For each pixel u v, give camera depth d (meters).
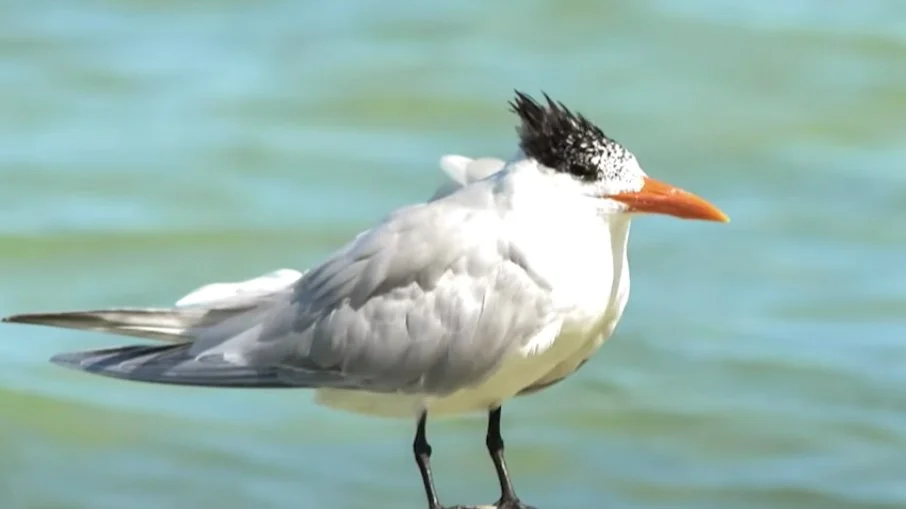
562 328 8.72
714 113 21.58
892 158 20.39
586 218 8.70
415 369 8.87
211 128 21.00
